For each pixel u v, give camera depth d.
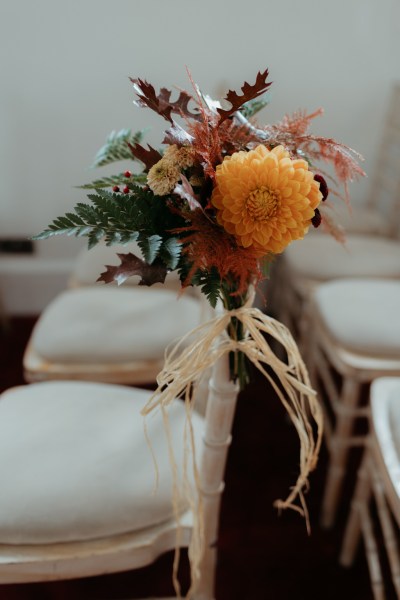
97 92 1.91
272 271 2.14
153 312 1.32
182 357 0.66
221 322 0.64
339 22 1.86
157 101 0.55
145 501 0.81
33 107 1.91
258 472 1.55
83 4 1.75
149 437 0.91
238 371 0.69
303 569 1.29
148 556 0.81
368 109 2.02
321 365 1.50
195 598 0.97
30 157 2.00
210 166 0.52
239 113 0.62
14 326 2.23
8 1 1.72
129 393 1.02
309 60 1.93
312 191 0.52
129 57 1.86
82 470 0.83
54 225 0.53
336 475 1.31
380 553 1.33
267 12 1.83
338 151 0.61
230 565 1.29
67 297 1.41
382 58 1.93
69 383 1.04
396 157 1.96
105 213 0.54
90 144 2.00
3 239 2.18
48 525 0.77
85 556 0.78
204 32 1.85
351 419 1.26
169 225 0.56
